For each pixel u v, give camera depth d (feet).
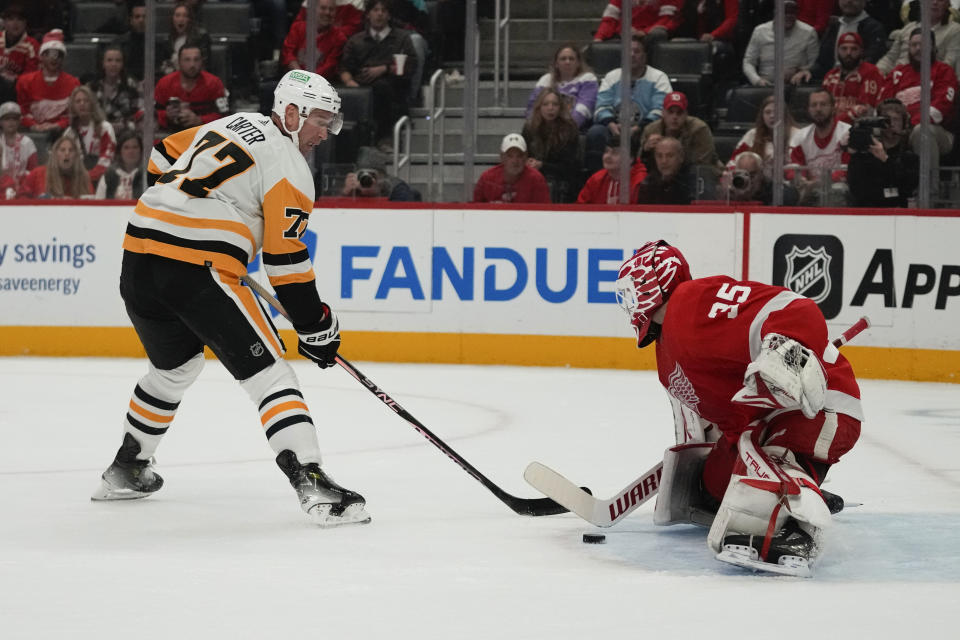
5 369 72.18
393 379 68.39
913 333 71.51
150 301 33.63
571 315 75.46
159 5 80.28
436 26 84.23
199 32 80.07
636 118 75.97
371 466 42.29
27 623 23.38
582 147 76.69
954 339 70.90
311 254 77.92
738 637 22.47
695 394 29.45
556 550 30.01
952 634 22.67
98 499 36.04
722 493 30.73
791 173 74.84
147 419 35.35
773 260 73.36
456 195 82.64
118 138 80.38
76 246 79.41
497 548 30.19
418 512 34.78
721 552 27.71
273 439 33.09
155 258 33.22
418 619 23.67
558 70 77.15
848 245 72.33
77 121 80.38
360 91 81.25
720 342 27.91
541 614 24.03
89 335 79.66
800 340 27.07
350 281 77.66
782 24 73.67
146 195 33.99
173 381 35.22
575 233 75.20
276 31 85.46
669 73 77.71
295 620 23.56
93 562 28.53
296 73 33.81
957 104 72.59
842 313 72.54
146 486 36.14
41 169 81.05
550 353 75.82
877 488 38.65
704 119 77.30
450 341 76.84
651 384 67.21
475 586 26.32
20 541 30.86
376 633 22.71
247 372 33.35
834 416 28.76
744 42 78.18
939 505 35.83
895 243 71.67
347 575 27.30
